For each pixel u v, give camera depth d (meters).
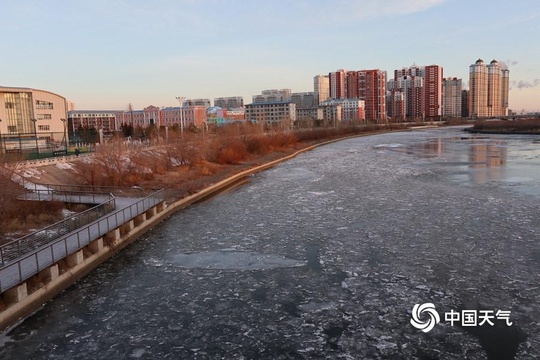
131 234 28.50
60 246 23.08
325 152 91.62
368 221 31.25
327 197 40.66
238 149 74.75
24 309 18.06
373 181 49.50
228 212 36.19
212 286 20.80
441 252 24.30
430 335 15.95
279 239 27.81
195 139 68.25
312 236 28.16
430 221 30.69
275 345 15.61
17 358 15.04
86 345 15.84
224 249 26.28
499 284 19.97
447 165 62.50
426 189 43.09
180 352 15.31
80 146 71.31
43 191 37.25
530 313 17.30
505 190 41.31
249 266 23.27
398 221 30.95
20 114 84.19
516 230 27.88
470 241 25.98
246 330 16.69
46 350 15.53
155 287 20.86
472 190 41.72
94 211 30.23
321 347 15.41
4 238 26.36
